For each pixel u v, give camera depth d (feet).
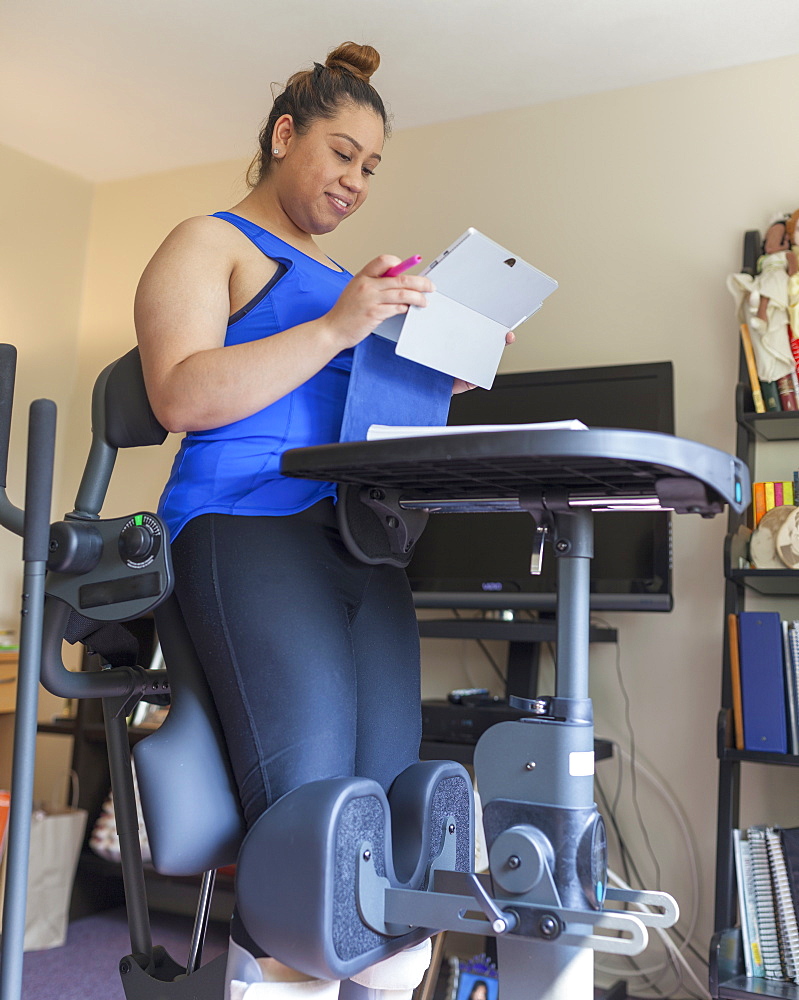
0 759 10.16
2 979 3.16
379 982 3.41
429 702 8.53
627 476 2.75
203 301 3.40
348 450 2.77
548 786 2.87
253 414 3.46
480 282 3.31
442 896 2.91
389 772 3.61
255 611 3.21
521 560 8.71
